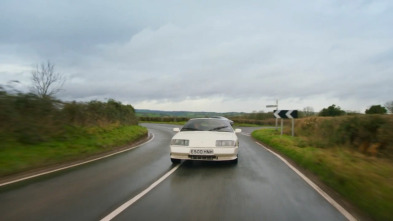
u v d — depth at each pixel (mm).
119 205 4102
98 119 16859
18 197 4508
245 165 7617
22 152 7918
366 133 8867
